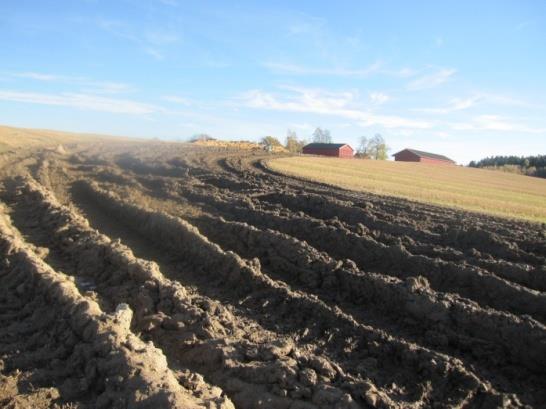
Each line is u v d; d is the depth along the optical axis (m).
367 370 9.18
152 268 12.06
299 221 17.91
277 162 48.34
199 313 10.05
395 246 14.81
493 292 12.36
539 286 13.24
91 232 15.16
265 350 8.88
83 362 8.02
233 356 8.70
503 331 10.09
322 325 10.62
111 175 30.06
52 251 14.66
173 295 10.74
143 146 60.19
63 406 7.12
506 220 23.09
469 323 10.54
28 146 52.50
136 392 6.89
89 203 22.77
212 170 36.72
